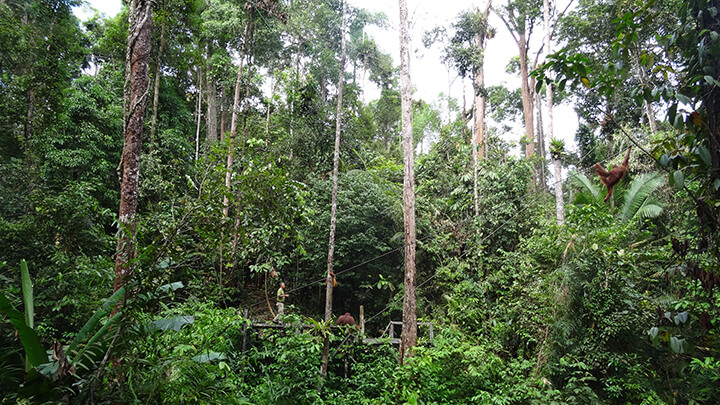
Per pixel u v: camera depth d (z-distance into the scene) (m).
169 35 13.96
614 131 14.04
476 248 13.38
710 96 2.82
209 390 5.29
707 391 7.32
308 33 19.20
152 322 5.14
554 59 3.35
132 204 5.91
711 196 2.93
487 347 9.13
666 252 8.56
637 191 11.40
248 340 9.61
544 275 9.54
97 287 8.38
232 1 15.94
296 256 14.88
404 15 11.27
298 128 17.81
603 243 9.09
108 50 18.48
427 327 11.23
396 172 16.59
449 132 18.30
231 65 17.89
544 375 8.25
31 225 8.36
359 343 10.35
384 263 14.61
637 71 8.91
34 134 11.86
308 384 8.84
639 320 7.83
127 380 4.47
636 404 7.62
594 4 12.54
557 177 13.13
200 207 5.50
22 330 3.93
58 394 4.11
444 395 8.30
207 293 9.91
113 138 15.29
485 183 14.83
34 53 11.59
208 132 19.08
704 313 3.08
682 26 3.09
